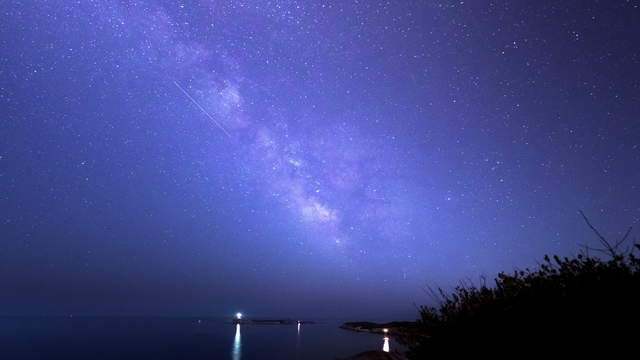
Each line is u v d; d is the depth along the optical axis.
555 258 2.41
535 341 2.08
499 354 2.31
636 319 1.78
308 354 57.12
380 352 4.09
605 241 2.19
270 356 58.09
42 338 107.69
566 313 2.02
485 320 2.54
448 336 2.79
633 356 1.73
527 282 2.50
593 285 2.05
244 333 124.12
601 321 1.87
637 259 2.08
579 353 1.88
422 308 3.19
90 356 64.31
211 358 58.06
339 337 90.00
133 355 64.50
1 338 106.56
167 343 88.50
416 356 3.06
